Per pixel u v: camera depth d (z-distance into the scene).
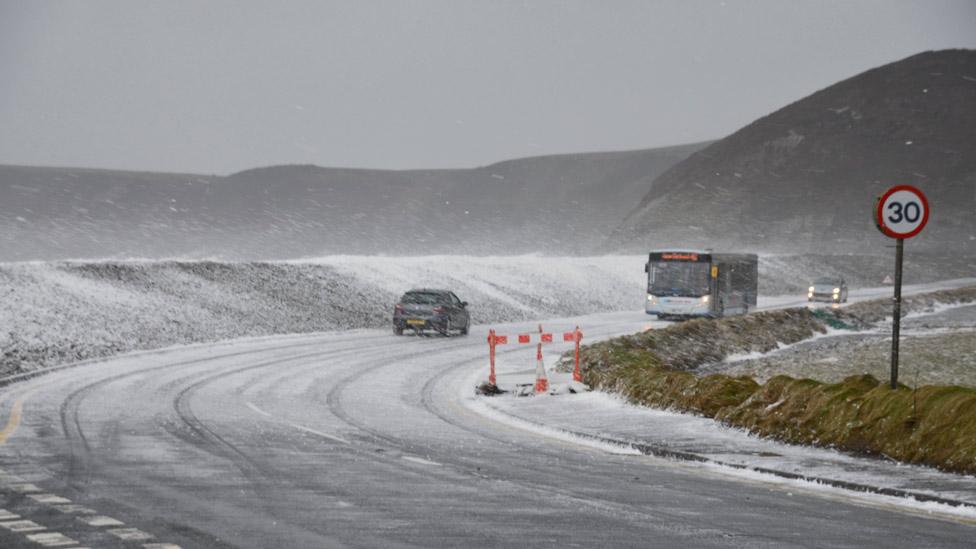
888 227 24.78
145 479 18.69
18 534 13.91
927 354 57.94
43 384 37.31
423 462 21.55
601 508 16.52
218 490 17.66
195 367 45.66
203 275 79.56
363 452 22.98
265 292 80.81
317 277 91.38
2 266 62.38
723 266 90.38
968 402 21.11
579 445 25.03
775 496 17.89
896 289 24.84
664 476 20.12
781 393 26.84
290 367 46.91
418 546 13.52
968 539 14.35
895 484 18.61
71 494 17.02
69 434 24.92
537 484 18.91
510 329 78.25
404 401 35.41
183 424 27.55
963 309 110.75
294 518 15.30
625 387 35.62
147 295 68.62
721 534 14.53
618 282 139.12
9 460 20.73
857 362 55.00
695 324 66.81
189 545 13.34
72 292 61.91
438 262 117.81
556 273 131.88
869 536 14.49
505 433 27.19
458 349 59.12
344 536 14.08
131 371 43.06
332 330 76.31
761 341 69.50
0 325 49.53
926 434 21.47
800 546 13.80
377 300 91.38
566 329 78.12
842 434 23.62
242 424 27.94
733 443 24.62
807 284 195.12
